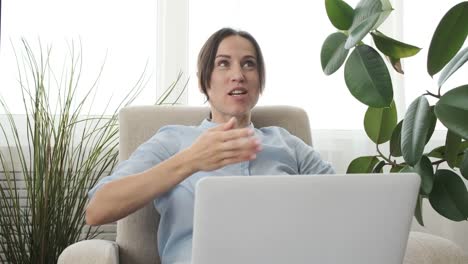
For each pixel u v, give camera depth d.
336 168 2.15
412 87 2.21
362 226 0.84
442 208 1.38
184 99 2.14
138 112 1.55
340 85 2.15
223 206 0.80
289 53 2.15
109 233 2.08
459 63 1.30
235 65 1.42
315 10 2.16
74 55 2.09
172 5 2.14
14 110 2.05
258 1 2.15
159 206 1.37
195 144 1.06
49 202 1.77
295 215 0.81
